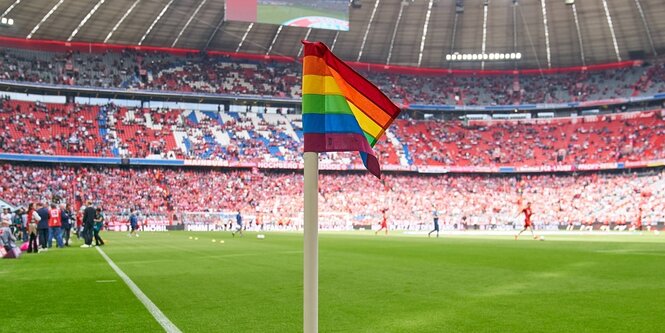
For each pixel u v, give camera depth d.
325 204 69.44
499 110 80.50
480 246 26.41
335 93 4.86
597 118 78.12
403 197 71.94
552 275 13.05
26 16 62.72
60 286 11.79
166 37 71.31
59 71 70.00
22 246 26.64
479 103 80.81
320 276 13.12
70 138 66.31
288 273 14.12
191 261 18.33
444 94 81.75
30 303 9.43
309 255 4.22
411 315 7.88
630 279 12.14
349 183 72.50
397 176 74.44
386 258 18.94
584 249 23.39
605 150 72.88
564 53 75.56
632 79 77.00
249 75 78.25
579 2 65.44
